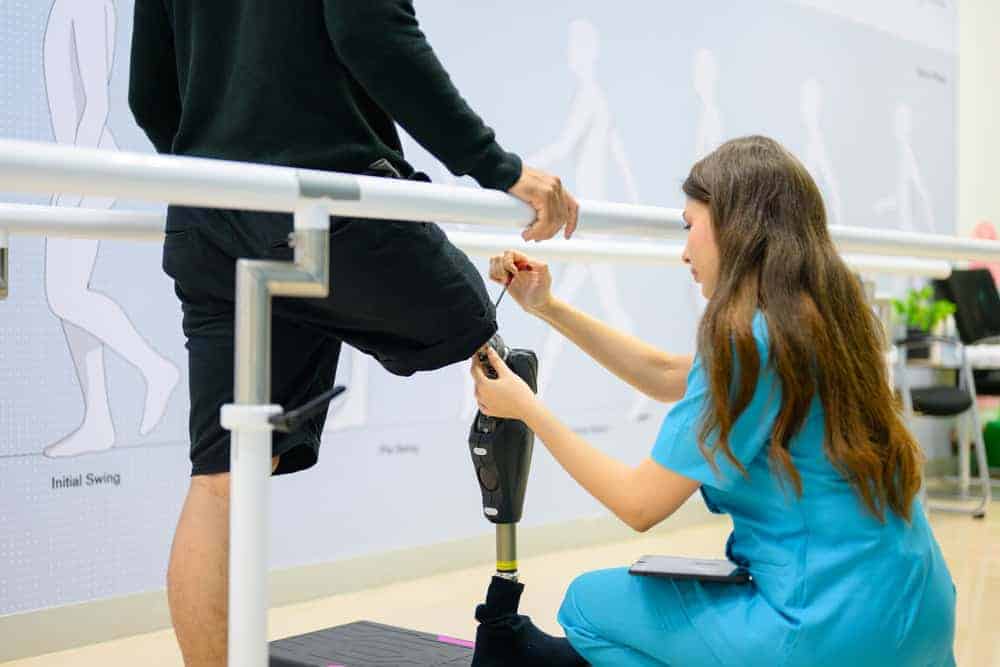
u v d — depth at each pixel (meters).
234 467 1.12
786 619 1.45
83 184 1.00
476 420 1.71
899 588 1.47
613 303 4.35
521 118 3.98
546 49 4.06
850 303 1.54
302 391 1.55
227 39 1.45
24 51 2.81
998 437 6.29
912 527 1.53
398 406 3.70
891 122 5.80
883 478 1.48
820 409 1.48
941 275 2.78
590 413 4.28
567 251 2.11
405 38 1.32
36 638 2.82
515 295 1.92
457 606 3.29
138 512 3.04
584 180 4.21
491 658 1.72
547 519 4.14
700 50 4.67
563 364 4.18
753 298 1.49
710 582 1.52
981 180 6.56
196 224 1.46
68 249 2.89
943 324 5.82
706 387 1.49
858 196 5.59
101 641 2.95
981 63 6.55
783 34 5.09
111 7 2.98
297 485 3.41
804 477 1.49
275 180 1.11
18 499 2.80
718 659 1.48
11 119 2.79
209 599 1.43
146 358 3.06
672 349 4.61
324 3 1.34
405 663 2.10
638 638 1.57
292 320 1.50
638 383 1.96
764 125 5.01
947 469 6.38
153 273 3.08
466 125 1.38
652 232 1.72
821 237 1.56
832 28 5.39
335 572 3.50
